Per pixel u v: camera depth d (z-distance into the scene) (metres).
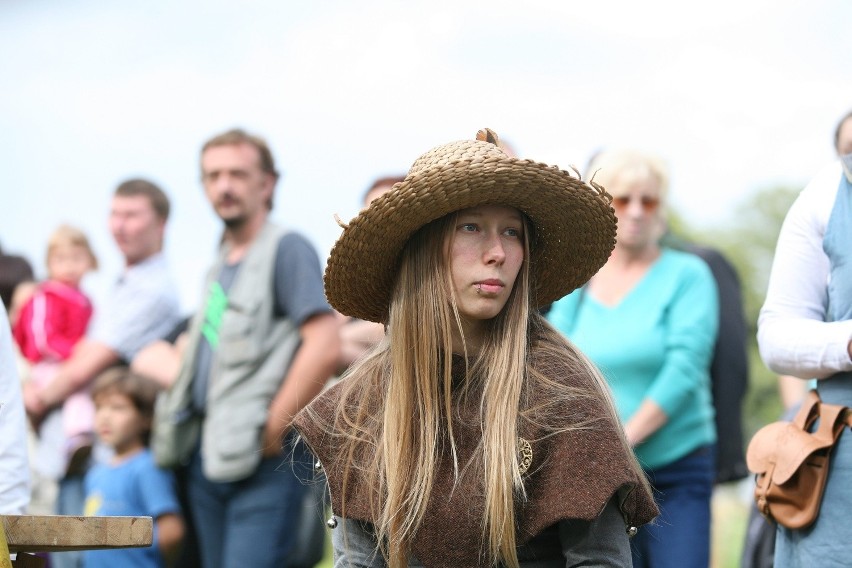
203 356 16.86
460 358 9.20
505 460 8.63
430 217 9.09
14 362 11.31
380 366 9.51
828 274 10.70
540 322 9.50
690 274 15.13
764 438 10.77
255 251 16.64
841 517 10.23
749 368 16.19
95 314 22.34
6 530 8.83
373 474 9.04
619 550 8.66
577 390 8.88
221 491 16.55
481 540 8.66
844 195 10.57
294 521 16.30
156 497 17.28
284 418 16.09
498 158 8.99
